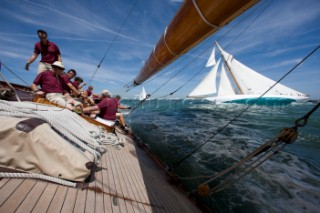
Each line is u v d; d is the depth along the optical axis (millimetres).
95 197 2029
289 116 19328
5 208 1382
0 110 2143
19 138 1785
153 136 10328
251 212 3922
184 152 7582
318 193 4629
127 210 2141
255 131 12383
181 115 21734
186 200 3498
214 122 16156
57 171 1916
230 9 1191
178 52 2279
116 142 4562
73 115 3867
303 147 8812
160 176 4254
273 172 5801
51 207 1586
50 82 4688
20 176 1730
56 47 5547
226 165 6297
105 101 5422
